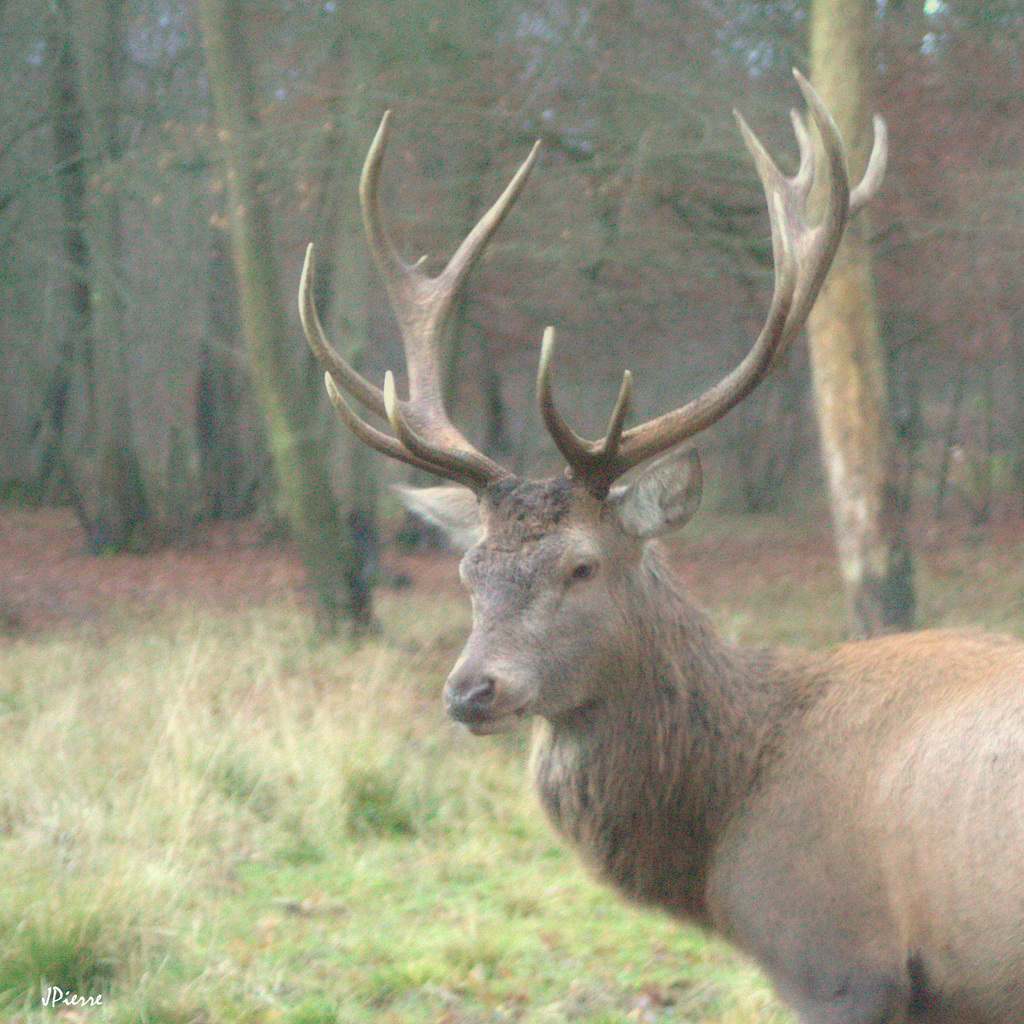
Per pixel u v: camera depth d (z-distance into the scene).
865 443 11.85
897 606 11.89
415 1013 6.09
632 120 16.42
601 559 5.06
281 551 25.95
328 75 16.84
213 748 9.06
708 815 5.02
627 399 4.95
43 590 20.00
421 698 11.70
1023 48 17.67
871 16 11.84
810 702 4.98
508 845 8.41
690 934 6.91
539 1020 6.03
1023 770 4.23
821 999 4.67
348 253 18.52
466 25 15.76
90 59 20.14
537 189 17.59
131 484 25.88
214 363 30.38
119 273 23.56
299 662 13.38
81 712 10.52
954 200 17.34
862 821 4.62
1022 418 33.88
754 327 24.52
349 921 7.14
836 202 5.30
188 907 7.07
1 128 18.97
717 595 19.34
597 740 5.15
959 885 4.30
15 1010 5.83
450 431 5.75
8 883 6.76
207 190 17.73
